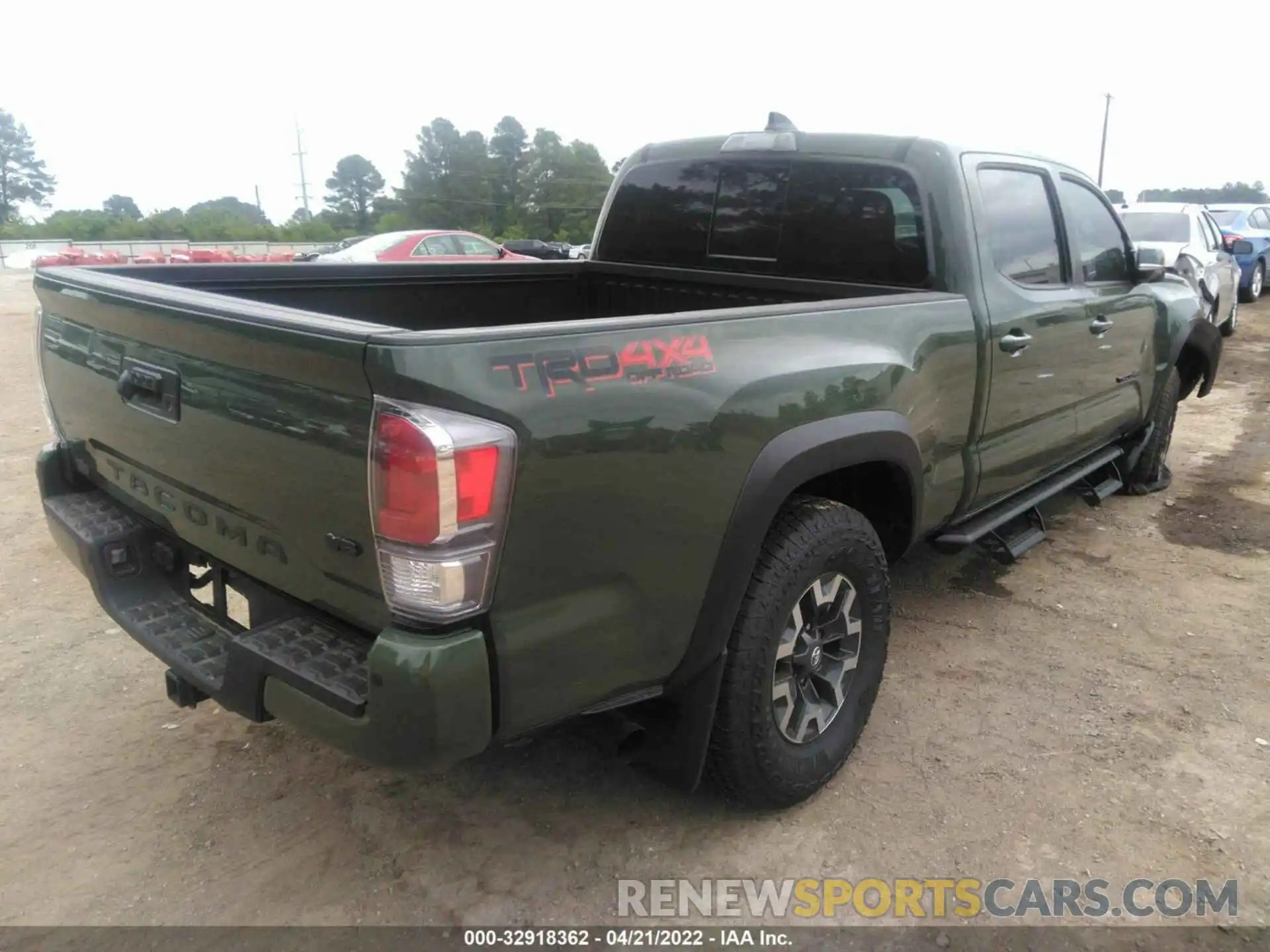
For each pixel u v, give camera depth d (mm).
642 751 2531
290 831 2717
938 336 3037
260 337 1971
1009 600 4254
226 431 2199
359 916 2408
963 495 3451
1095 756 3068
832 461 2578
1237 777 2957
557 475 1964
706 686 2430
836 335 2666
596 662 2166
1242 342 11594
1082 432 4285
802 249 3639
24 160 87625
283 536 2176
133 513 2803
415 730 1879
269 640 2180
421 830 2730
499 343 1884
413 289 3877
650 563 2188
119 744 3115
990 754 3082
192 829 2721
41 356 2988
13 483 5629
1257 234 15289
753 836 2709
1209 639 3869
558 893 2494
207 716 3285
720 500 2287
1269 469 6238
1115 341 4305
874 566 2844
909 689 3480
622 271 4301
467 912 2426
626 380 2074
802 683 2766
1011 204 3537
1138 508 5480
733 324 2363
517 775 2982
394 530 1836
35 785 2896
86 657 3643
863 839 2695
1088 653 3754
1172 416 5602
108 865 2572
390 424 1800
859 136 3451
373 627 2057
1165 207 11281
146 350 2408
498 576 1926
